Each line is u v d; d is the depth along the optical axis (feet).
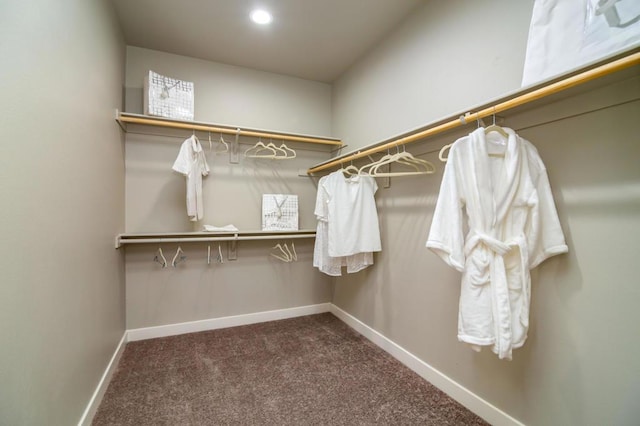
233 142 9.12
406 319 6.77
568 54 3.47
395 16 6.84
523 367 4.38
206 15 6.84
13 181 2.80
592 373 3.65
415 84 6.57
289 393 5.64
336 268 8.07
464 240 4.51
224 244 9.04
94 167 5.20
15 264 2.82
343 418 4.97
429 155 6.17
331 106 10.52
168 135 8.33
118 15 6.83
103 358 5.67
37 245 3.23
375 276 7.91
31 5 3.12
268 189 9.60
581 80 3.10
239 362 6.81
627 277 3.35
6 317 2.66
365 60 8.50
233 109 9.20
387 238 7.46
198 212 7.94
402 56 6.99
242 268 9.30
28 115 3.06
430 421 4.90
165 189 8.29
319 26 7.24
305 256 10.18
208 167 8.56
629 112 3.33
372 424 4.83
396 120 7.20
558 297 3.99
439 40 5.94
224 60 8.90
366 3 6.41
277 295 9.78
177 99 7.84
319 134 10.41
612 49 3.09
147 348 7.53
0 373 2.56
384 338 7.48
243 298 9.32
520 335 3.92
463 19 5.40
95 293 5.20
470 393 5.18
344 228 7.37
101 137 5.65
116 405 5.26
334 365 6.69
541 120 4.20
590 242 3.67
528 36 4.17
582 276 3.75
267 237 8.89
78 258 4.39
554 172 4.05
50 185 3.53
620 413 3.40
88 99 4.87
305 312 10.12
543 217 3.98
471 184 4.22
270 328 8.91
